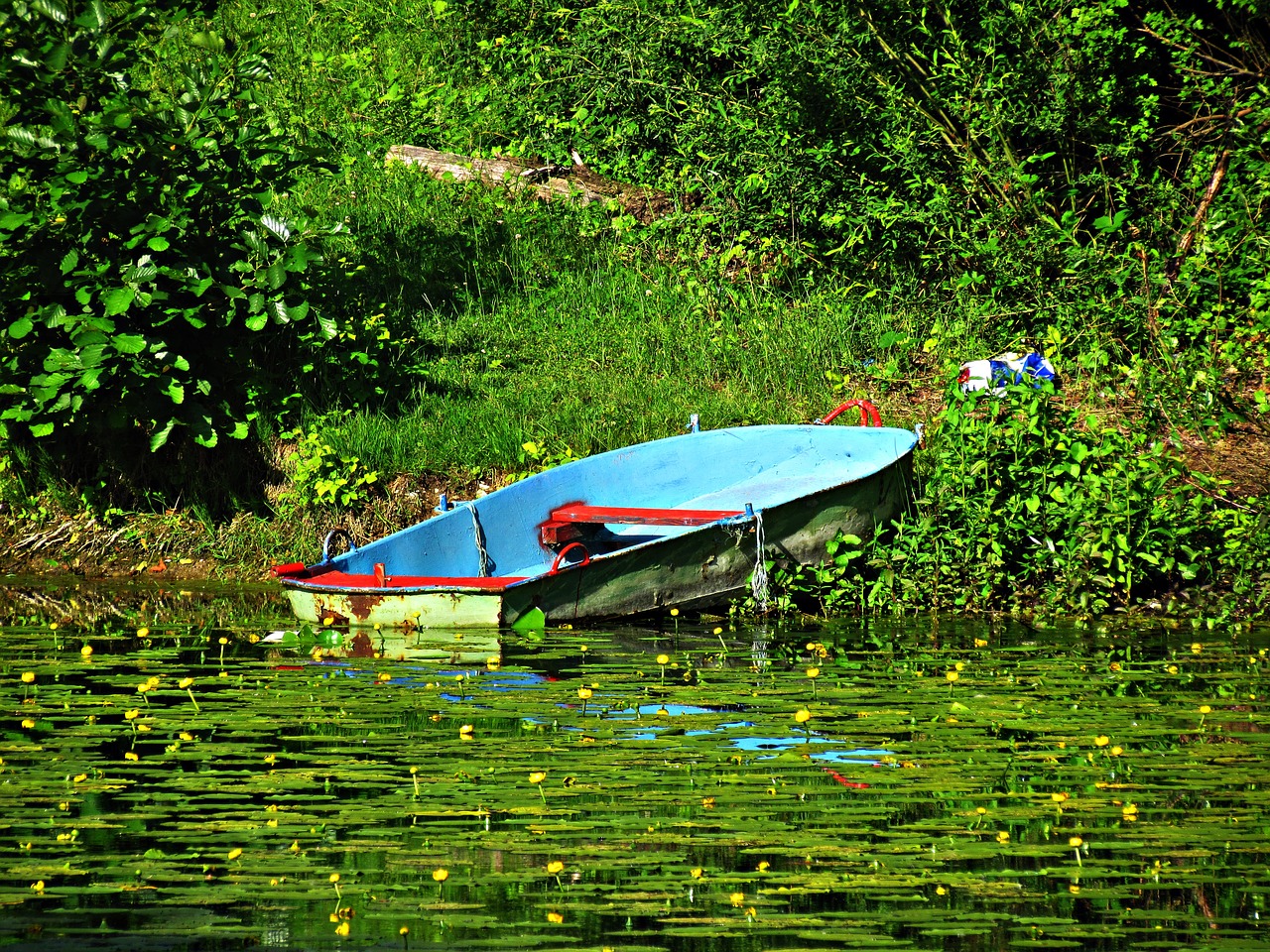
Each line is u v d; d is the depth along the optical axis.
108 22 29.17
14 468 28.31
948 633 21.52
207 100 29.06
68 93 28.86
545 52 45.88
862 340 33.78
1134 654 19.72
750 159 37.97
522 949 9.83
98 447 28.30
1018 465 24.33
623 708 16.19
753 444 26.81
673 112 41.97
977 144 34.78
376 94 46.72
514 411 30.38
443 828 12.15
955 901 10.64
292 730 15.23
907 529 24.27
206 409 28.14
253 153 29.62
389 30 51.22
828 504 23.48
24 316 27.33
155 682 16.23
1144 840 11.83
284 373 29.98
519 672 18.20
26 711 15.96
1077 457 24.20
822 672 18.30
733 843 11.73
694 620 22.72
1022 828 12.12
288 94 46.38
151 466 28.22
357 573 22.94
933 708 16.20
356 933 10.04
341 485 27.72
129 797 12.88
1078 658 19.34
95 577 26.42
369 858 11.46
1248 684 17.66
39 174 27.81
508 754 14.23
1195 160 35.16
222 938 9.98
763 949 9.76
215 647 20.06
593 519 24.08
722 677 17.92
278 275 27.86
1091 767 13.95
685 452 26.52
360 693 16.91
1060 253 33.06
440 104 45.84
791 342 33.09
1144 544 23.45
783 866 11.28
